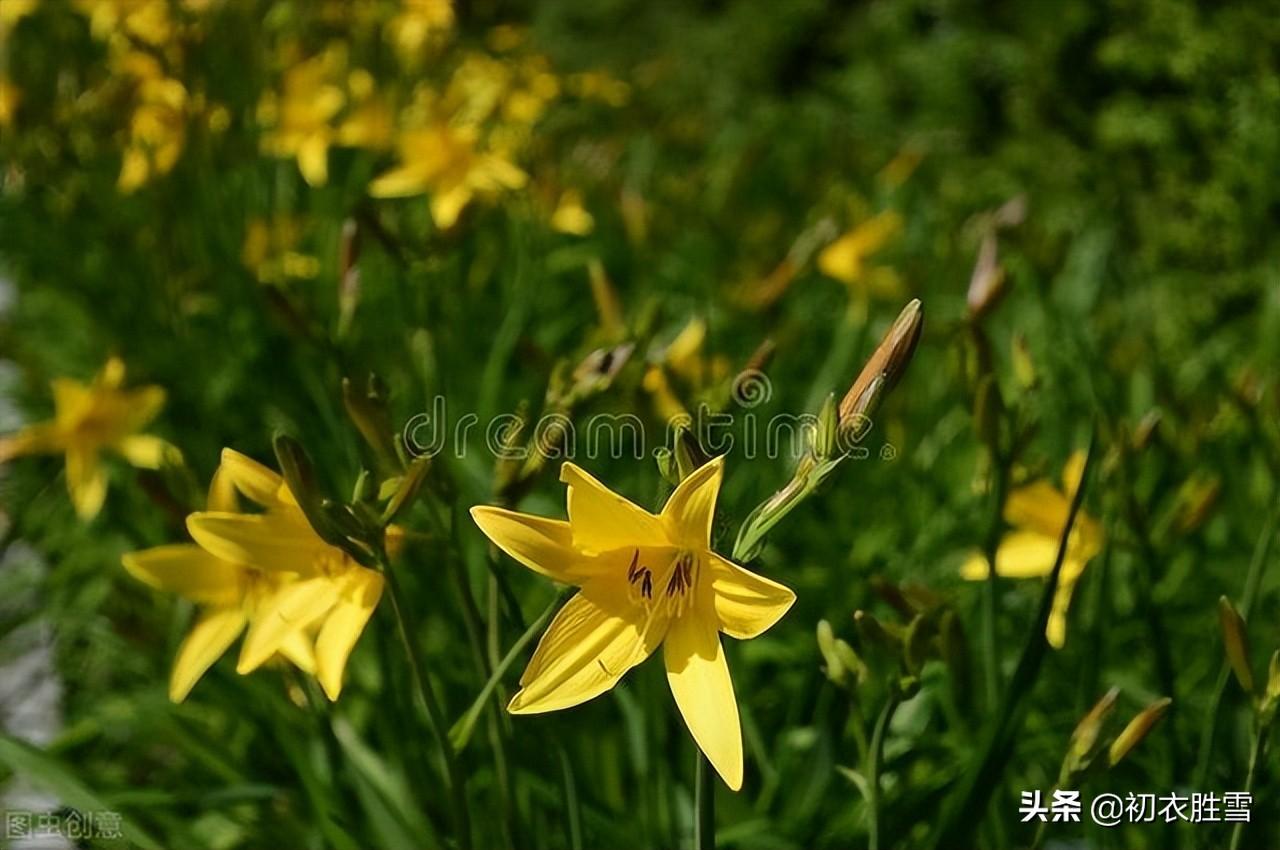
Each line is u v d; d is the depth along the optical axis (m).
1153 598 0.89
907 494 1.20
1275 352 1.45
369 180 1.55
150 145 1.36
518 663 0.79
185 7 1.32
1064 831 0.89
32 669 1.18
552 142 1.97
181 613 1.02
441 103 1.52
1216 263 1.89
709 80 3.21
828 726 0.84
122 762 1.05
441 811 0.87
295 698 0.83
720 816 0.87
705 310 1.37
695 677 0.68
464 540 0.99
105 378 1.13
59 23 1.57
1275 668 0.73
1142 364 1.31
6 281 1.88
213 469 1.24
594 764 0.90
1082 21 2.20
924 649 0.73
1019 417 0.84
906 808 0.82
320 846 0.88
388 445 0.74
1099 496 0.92
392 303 1.37
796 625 1.04
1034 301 1.39
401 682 0.87
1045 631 0.77
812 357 1.52
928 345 1.42
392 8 1.64
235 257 1.43
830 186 2.11
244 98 1.50
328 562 0.74
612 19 3.54
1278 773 0.85
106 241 1.61
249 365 1.37
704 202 2.04
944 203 2.17
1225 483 1.09
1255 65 1.93
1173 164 2.03
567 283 1.70
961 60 2.46
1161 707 0.74
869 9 3.07
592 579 0.69
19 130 1.45
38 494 1.36
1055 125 2.28
